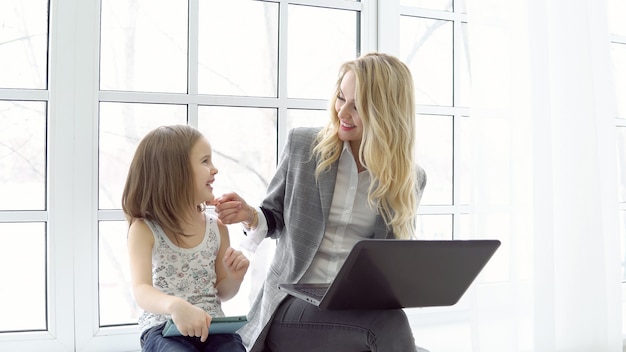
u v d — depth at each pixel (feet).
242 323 4.87
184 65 6.79
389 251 4.32
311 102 7.23
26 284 6.28
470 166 6.75
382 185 5.64
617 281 7.06
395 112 5.67
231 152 6.98
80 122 6.14
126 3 6.57
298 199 5.71
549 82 6.79
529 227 6.95
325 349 5.07
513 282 6.76
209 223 5.63
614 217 7.07
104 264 6.55
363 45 7.43
